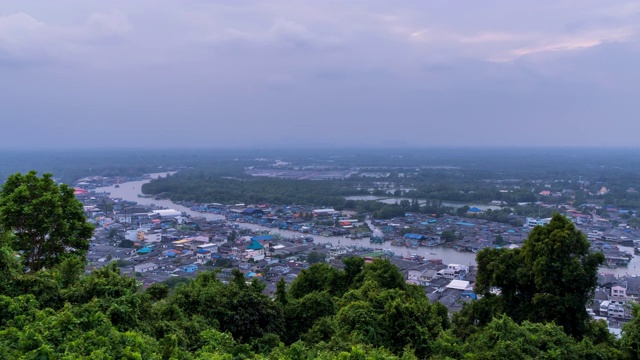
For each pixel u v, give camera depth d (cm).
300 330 3012
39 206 2745
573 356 2353
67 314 1738
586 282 3069
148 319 2169
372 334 2473
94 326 1753
